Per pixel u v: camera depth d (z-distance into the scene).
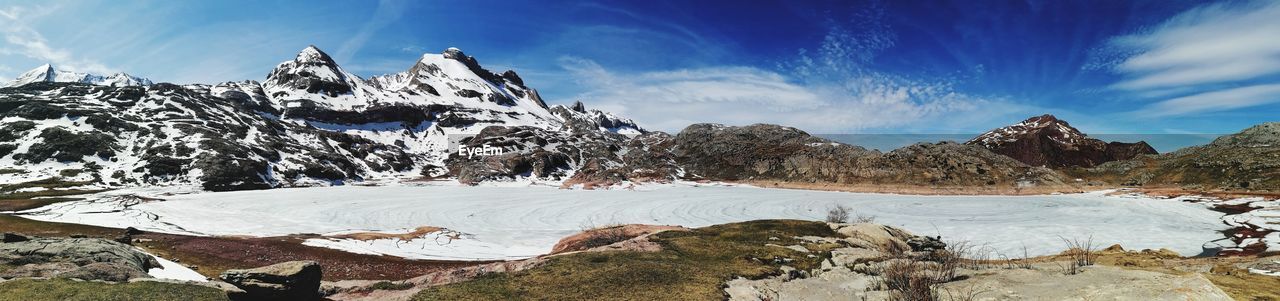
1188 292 11.80
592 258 27.92
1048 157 155.62
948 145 138.38
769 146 164.00
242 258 43.06
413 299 20.83
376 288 23.98
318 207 87.56
